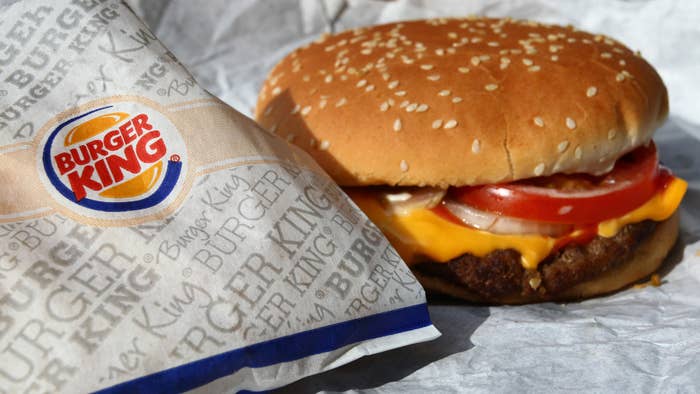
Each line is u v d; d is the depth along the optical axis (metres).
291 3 0.38
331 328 0.15
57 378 0.13
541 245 0.19
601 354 0.17
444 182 0.19
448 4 0.37
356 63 0.21
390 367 0.17
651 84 0.21
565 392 0.16
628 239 0.20
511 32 0.22
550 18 0.36
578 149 0.19
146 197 0.16
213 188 0.16
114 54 0.17
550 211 0.19
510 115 0.19
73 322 0.14
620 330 0.18
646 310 0.19
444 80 0.19
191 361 0.14
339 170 0.19
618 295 0.20
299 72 0.22
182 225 0.16
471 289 0.19
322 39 0.24
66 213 0.15
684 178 0.26
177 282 0.15
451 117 0.19
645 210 0.20
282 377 0.15
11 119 0.16
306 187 0.17
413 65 0.20
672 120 0.31
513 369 0.16
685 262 0.21
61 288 0.14
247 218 0.16
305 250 0.16
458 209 0.19
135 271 0.15
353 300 0.16
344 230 0.17
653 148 0.21
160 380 0.14
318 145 0.20
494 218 0.19
